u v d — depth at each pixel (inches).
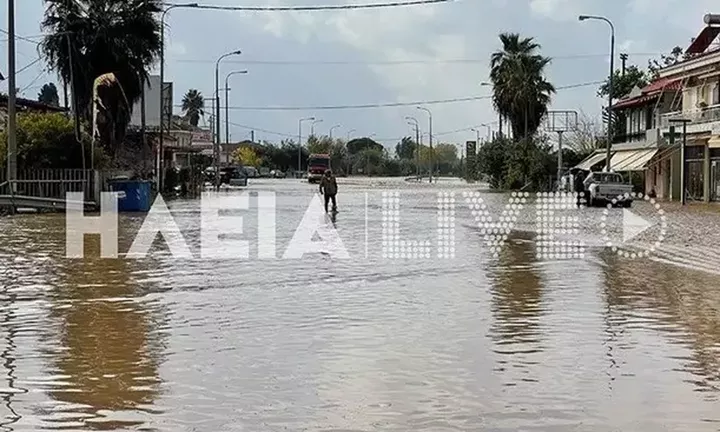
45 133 1679.4
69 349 413.7
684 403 324.2
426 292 599.8
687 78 2394.2
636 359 394.9
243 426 296.4
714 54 2170.3
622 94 3472.0
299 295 583.8
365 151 7081.7
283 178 5679.1
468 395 334.3
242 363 386.3
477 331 459.2
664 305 547.5
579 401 326.3
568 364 385.1
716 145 2089.1
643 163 2432.3
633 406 320.2
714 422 301.4
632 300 567.5
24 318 493.7
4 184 1488.7
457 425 297.6
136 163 2390.5
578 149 3467.0
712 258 838.5
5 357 396.2
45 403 323.6
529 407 318.3
